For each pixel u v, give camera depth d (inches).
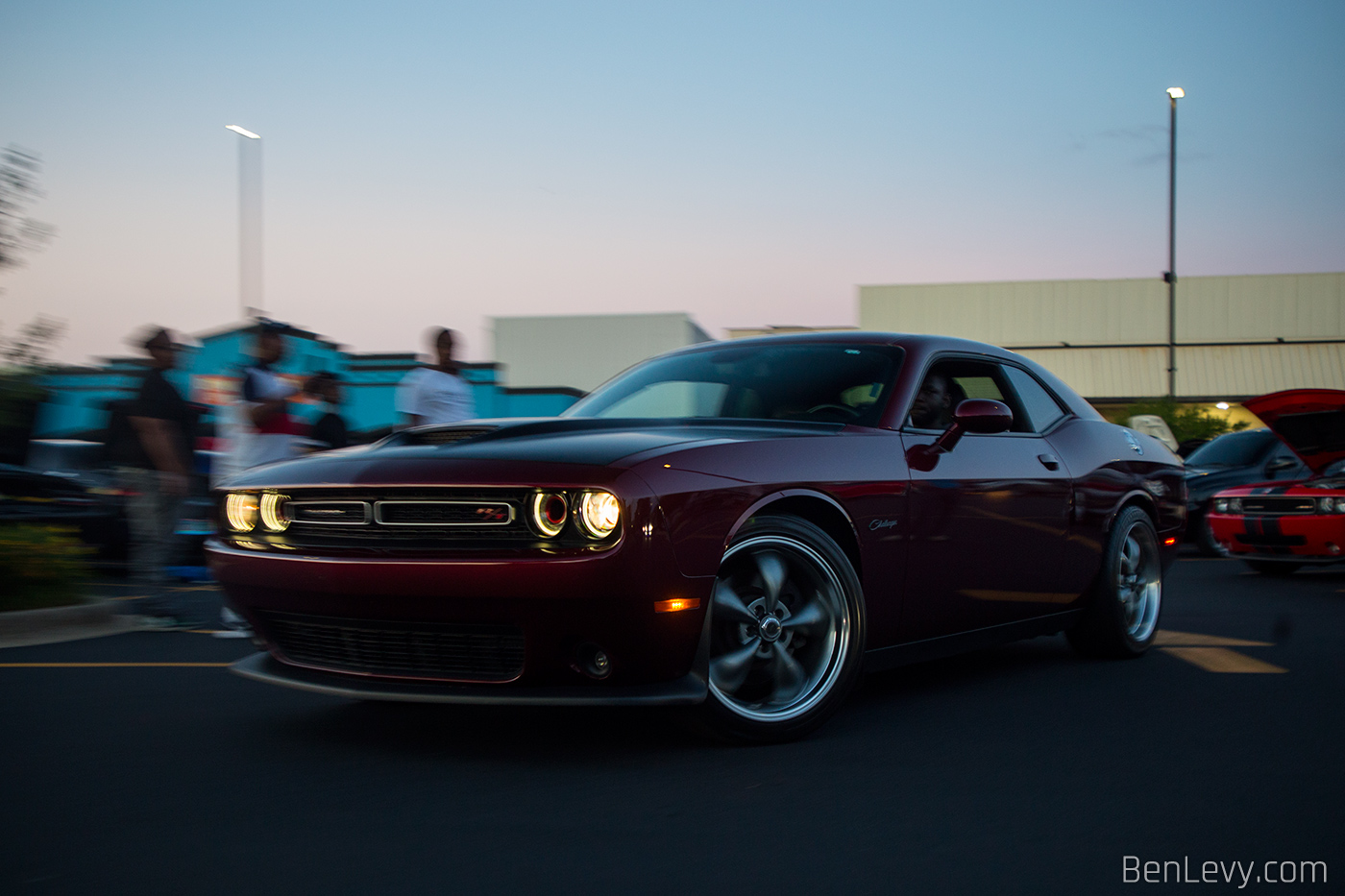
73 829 95.1
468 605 109.3
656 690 112.3
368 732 130.6
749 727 121.0
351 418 721.0
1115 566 178.1
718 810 100.2
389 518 114.7
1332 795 105.0
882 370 149.0
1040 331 1449.3
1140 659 183.9
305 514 121.3
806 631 127.2
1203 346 1382.9
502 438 125.4
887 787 107.5
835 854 88.9
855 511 129.3
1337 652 189.3
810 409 144.2
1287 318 1376.7
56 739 127.7
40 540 224.4
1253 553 332.5
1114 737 128.2
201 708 144.6
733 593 120.7
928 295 1486.2
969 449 149.5
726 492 115.4
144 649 194.5
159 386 230.1
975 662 181.3
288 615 122.7
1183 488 201.3
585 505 107.9
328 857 88.2
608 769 113.7
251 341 229.5
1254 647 195.0
